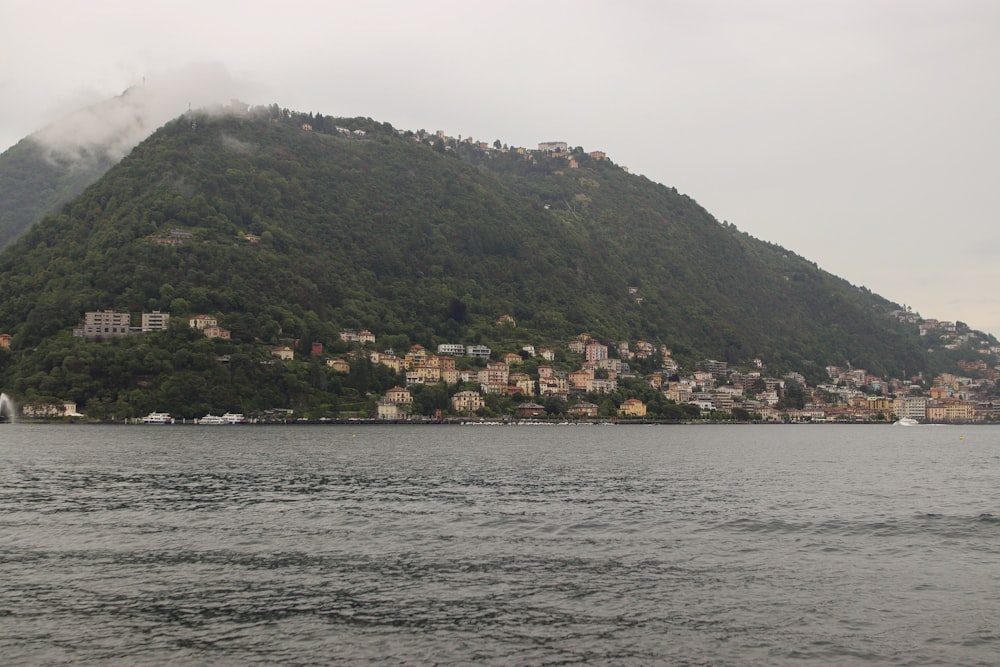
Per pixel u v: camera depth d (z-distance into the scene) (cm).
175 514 10531
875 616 6406
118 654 5547
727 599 6806
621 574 7575
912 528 10012
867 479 16312
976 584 7331
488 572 7606
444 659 5509
